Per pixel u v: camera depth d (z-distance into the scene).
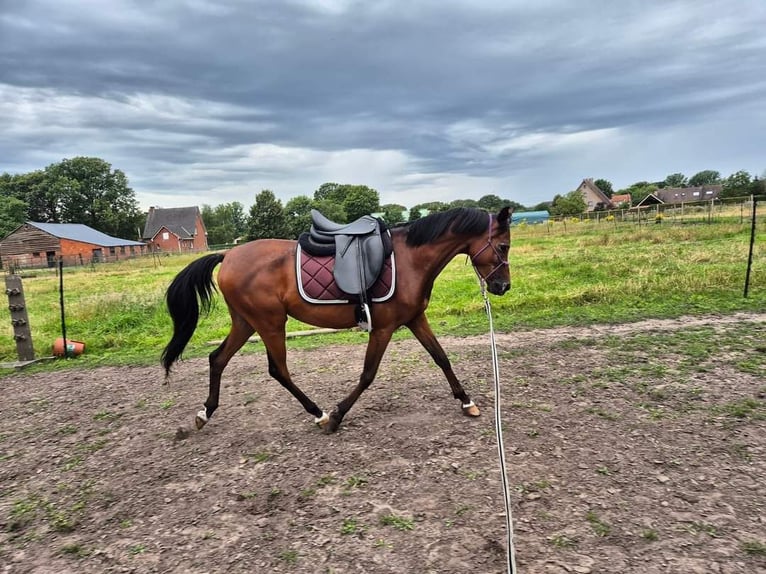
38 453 3.95
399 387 4.88
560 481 2.99
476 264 3.90
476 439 3.61
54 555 2.63
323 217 4.02
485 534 2.54
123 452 3.86
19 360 7.20
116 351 7.68
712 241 15.13
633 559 2.30
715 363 4.92
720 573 2.18
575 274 11.00
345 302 3.71
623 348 5.68
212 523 2.82
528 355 5.70
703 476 2.95
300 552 2.51
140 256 44.78
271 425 4.18
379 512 2.80
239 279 3.80
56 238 43.97
